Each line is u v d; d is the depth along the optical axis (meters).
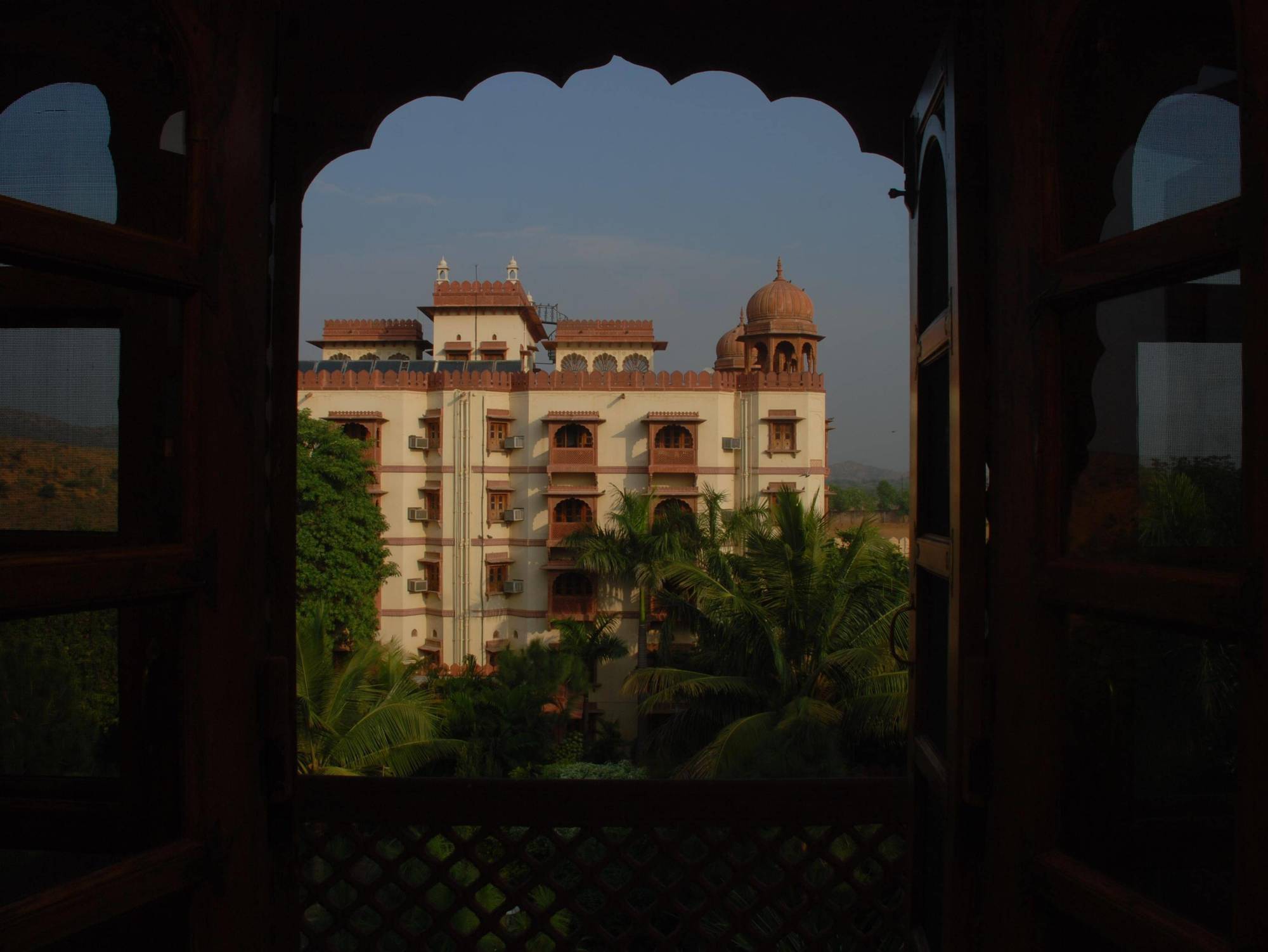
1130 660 1.40
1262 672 1.06
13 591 1.22
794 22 2.58
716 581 18.86
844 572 17.33
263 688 1.62
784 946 4.73
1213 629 1.15
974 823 1.72
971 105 1.77
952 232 1.83
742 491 28.06
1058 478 1.51
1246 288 1.09
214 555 1.52
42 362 1.51
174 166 1.51
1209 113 1.35
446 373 28.06
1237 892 1.09
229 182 1.57
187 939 1.48
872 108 2.75
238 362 1.58
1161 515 1.35
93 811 1.50
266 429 1.69
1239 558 1.20
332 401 28.08
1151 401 1.38
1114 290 1.39
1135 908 1.30
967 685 1.69
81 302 1.51
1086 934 1.49
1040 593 1.52
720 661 18.58
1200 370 1.31
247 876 1.57
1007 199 1.64
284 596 1.78
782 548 17.42
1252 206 1.08
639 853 7.22
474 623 27.67
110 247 1.35
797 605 17.09
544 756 18.34
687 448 27.77
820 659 17.00
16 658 1.50
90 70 1.51
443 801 2.37
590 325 35.41
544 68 2.72
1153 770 1.37
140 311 1.52
